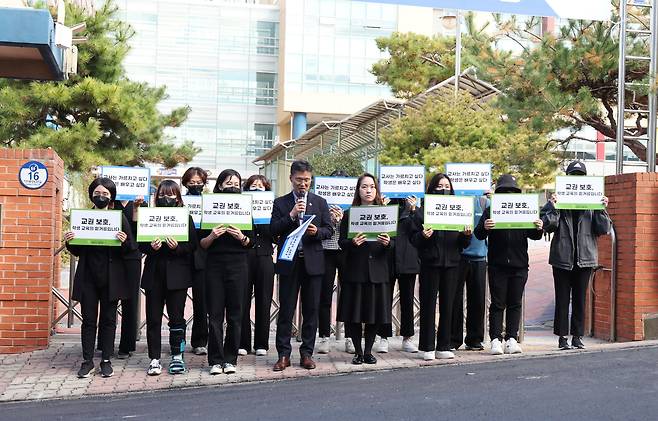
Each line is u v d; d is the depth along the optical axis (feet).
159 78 177.47
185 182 32.40
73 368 28.73
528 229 29.99
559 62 47.93
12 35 32.01
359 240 28.17
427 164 71.46
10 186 31.40
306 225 27.17
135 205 29.63
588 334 35.65
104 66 73.72
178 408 22.68
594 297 35.58
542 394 22.94
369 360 28.96
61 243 36.45
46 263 31.68
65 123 71.97
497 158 67.51
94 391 25.21
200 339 32.01
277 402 23.03
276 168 151.43
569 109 48.16
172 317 27.81
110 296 27.27
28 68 37.99
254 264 31.32
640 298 33.04
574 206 30.27
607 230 30.71
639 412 20.66
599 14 41.73
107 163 70.44
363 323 31.14
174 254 27.68
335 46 170.40
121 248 27.50
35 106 70.44
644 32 43.88
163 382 26.32
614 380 24.57
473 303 31.94
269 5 181.68
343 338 35.78
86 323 27.50
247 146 180.96
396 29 169.68
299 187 27.55
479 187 34.06
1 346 31.42
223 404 23.03
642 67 47.55
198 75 179.32
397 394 23.59
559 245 30.71
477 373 26.58
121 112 71.36
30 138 68.28
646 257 33.14
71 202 74.13
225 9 180.34
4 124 69.26
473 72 71.20
